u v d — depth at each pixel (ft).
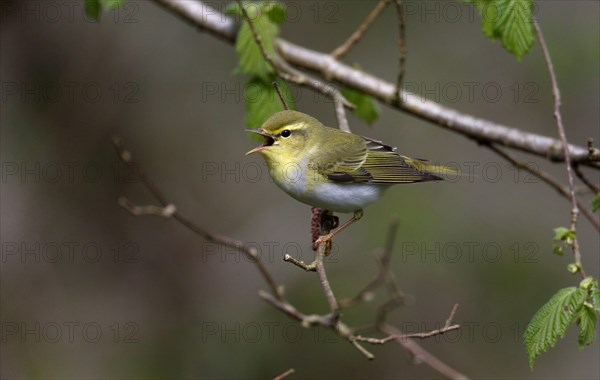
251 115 28.81
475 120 30.94
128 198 45.60
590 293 18.69
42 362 40.98
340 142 27.12
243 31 28.63
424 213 42.27
